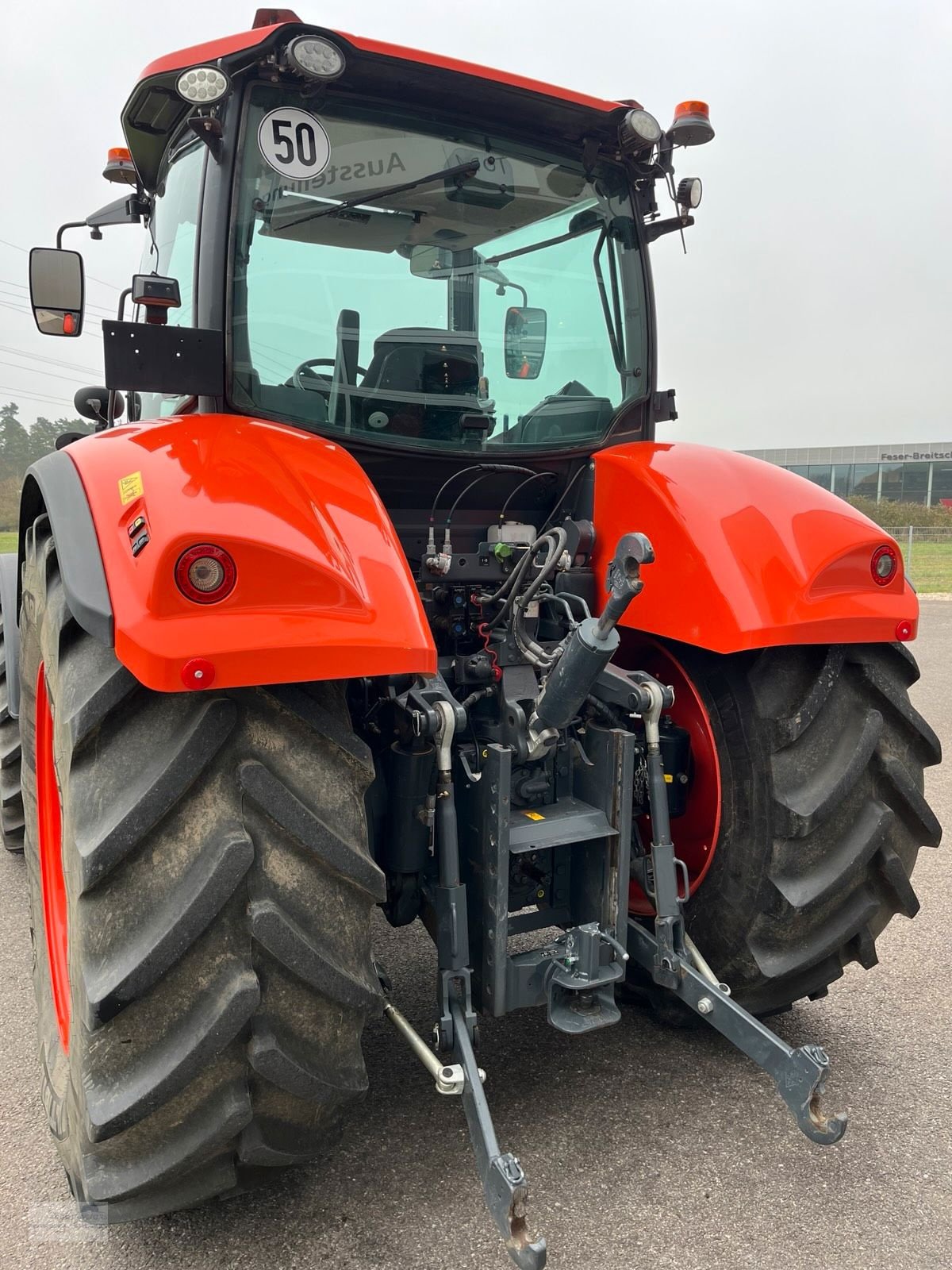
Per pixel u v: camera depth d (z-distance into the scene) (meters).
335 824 1.59
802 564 2.09
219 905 1.48
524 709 2.12
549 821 2.10
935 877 3.73
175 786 1.49
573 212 2.59
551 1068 2.39
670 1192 1.93
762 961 2.21
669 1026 2.61
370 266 2.29
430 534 2.37
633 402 2.72
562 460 2.57
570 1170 1.99
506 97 2.33
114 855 1.49
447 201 2.38
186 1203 1.68
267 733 1.56
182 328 2.04
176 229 2.45
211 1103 1.57
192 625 1.44
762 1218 1.85
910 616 2.18
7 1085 2.34
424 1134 2.12
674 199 2.66
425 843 2.10
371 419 2.32
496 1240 1.80
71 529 1.68
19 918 3.33
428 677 2.04
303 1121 1.66
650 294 2.74
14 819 3.69
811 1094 1.84
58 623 1.73
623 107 2.44
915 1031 2.57
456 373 2.41
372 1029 2.56
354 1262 1.75
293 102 2.17
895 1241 1.79
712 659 2.31
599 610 2.51
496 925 1.98
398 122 2.31
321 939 1.57
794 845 2.14
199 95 1.95
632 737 2.11
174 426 1.91
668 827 2.15
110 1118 1.50
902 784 2.18
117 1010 1.48
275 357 2.19
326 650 1.49
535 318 2.53
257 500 1.61
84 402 3.45
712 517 2.19
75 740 1.55
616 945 2.07
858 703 2.20
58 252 2.76
